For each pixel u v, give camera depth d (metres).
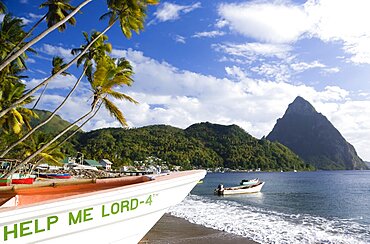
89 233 4.12
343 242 10.60
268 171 140.25
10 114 17.94
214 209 19.67
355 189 44.25
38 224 3.67
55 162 24.61
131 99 15.79
